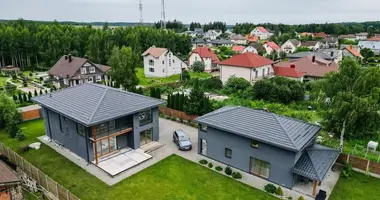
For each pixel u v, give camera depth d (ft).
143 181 69.00
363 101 70.69
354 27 623.77
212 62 263.49
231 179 70.59
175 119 113.60
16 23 321.93
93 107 77.41
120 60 156.35
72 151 84.07
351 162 75.36
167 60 223.71
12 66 229.04
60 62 194.29
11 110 101.60
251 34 584.81
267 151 68.33
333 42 436.76
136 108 81.92
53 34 264.11
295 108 129.70
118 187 66.33
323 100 82.23
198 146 83.71
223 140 76.79
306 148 70.54
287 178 66.28
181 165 77.20
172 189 65.92
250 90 148.87
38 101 90.43
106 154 80.94
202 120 79.51
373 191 65.62
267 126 70.95
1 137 95.14
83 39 285.84
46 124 92.94
